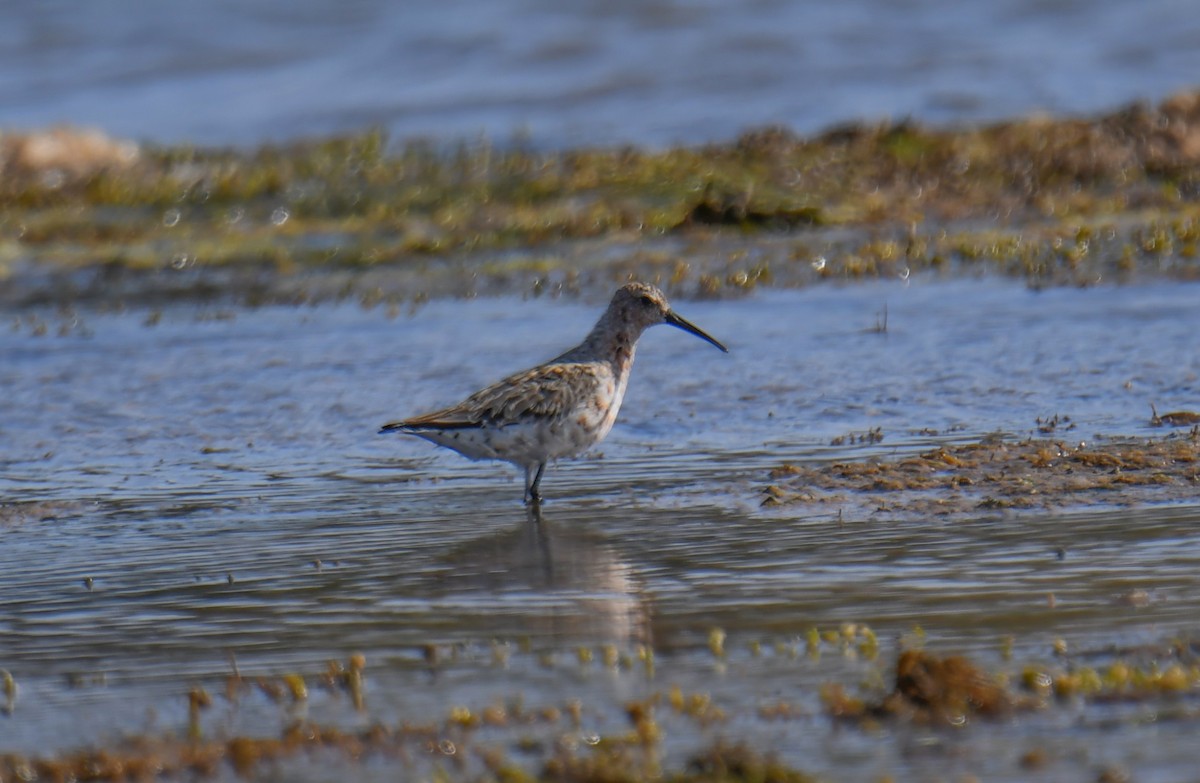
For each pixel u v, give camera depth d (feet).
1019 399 53.93
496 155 112.57
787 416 54.13
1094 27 148.25
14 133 123.13
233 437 56.08
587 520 43.39
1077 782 25.09
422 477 49.70
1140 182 91.40
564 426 46.26
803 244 82.58
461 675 31.45
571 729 28.40
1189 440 46.70
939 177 94.48
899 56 141.90
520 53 150.30
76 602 37.86
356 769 27.27
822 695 29.01
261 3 179.32
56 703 31.04
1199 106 99.30
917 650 29.73
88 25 175.94
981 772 25.72
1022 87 129.80
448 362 64.80
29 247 99.04
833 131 104.27
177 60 163.32
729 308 71.72
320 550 41.60
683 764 26.58
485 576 38.40
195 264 90.48
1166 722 27.07
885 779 25.62
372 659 32.68
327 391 61.31
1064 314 65.16
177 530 44.52
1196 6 151.64
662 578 37.32
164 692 31.40
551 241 88.63
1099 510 40.60
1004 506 41.45
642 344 65.41
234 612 36.45
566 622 34.42
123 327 76.89
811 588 35.65
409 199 103.19
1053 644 31.04
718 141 115.03
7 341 74.54
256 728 29.25
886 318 66.54
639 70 140.87
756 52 144.56
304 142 123.24
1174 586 34.09
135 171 115.65
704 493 45.42
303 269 87.76
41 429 58.59
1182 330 60.85
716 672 30.81
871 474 45.50
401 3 176.24
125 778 27.35
